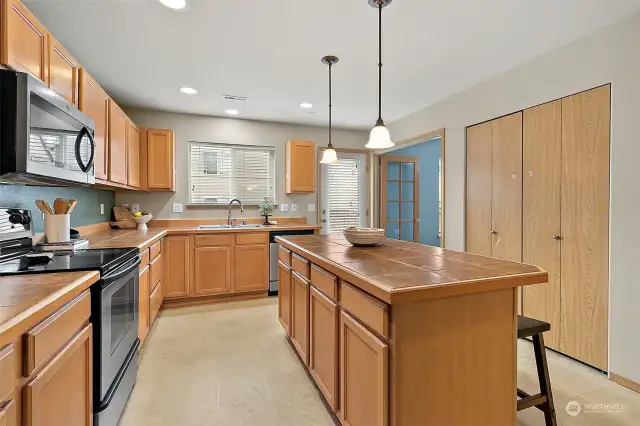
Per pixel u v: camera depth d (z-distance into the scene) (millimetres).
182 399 1959
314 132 4914
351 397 1517
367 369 1364
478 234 3293
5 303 975
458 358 1319
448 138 3650
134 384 2094
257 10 1991
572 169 2451
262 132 4609
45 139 1548
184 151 4242
